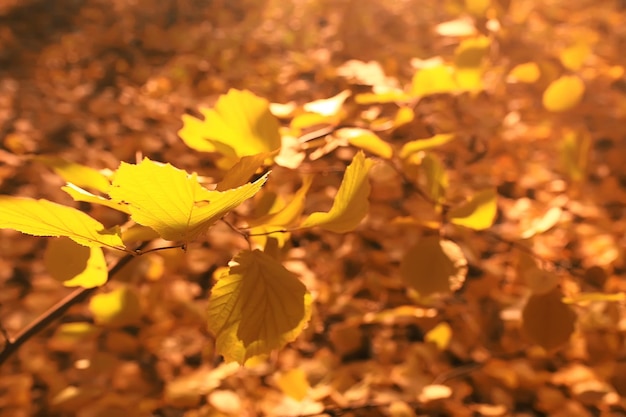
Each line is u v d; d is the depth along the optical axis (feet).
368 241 7.25
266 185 3.75
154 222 1.89
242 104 2.70
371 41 11.29
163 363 6.09
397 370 5.69
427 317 5.59
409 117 3.58
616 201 7.79
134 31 12.00
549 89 4.59
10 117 9.44
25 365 5.90
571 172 4.57
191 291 6.75
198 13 12.76
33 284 6.76
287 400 4.84
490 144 8.27
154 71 10.81
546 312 3.34
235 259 2.14
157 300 5.90
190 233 1.92
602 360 5.69
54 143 8.94
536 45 10.03
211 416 4.85
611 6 12.48
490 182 6.67
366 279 6.75
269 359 5.69
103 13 12.62
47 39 11.73
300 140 3.40
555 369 5.88
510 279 6.77
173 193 1.83
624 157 8.46
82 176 2.79
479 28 5.19
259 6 12.96
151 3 12.94
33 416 5.61
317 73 10.25
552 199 7.88
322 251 7.26
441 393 5.00
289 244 3.11
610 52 10.71
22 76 10.57
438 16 12.26
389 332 6.39
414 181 3.40
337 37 11.55
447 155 8.23
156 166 1.79
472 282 6.57
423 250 3.17
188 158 8.48
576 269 6.64
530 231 3.69
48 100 9.95
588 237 7.16
